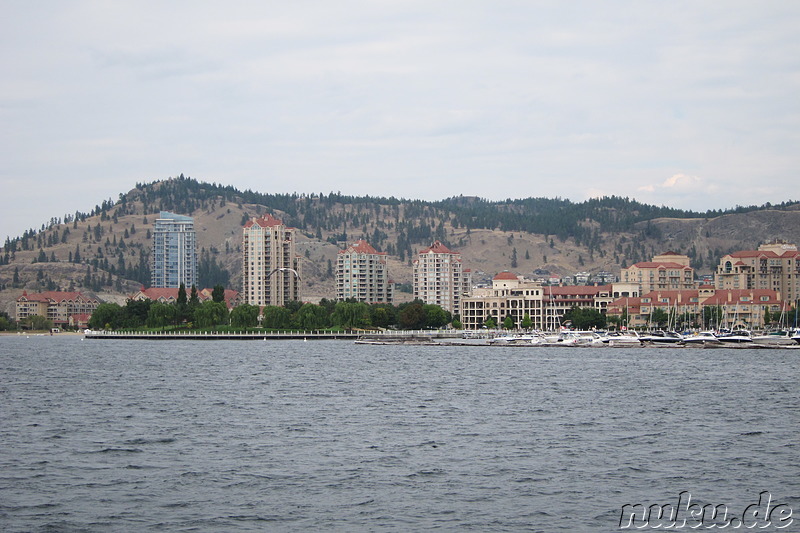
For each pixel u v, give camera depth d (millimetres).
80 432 124062
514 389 184500
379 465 100062
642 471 97062
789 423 131500
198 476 94812
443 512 81188
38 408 152375
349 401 162125
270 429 126375
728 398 165000
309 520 78938
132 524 77875
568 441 115438
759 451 108375
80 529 76500
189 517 79812
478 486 90375
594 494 87438
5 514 80625
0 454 107062
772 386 189125
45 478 94062
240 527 77000
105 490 89000
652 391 178750
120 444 113875
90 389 187625
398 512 81188
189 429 126562
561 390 181750
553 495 87062
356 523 78000
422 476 94562
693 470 97562
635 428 126562
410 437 118812
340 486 90375
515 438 117875
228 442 115250
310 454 106625
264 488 89750
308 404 157375
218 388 188875
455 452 107688
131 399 166625
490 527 77000
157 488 89812
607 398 165625
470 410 147750
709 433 121875
